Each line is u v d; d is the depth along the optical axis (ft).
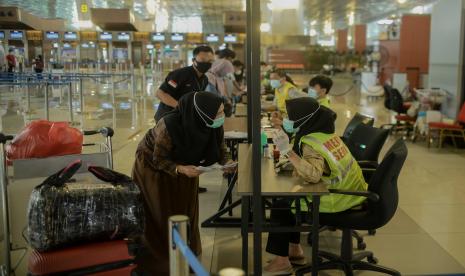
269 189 9.70
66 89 49.90
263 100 29.55
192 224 11.48
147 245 10.89
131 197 9.24
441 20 30.99
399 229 15.21
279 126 17.66
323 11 116.37
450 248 13.71
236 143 17.16
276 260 11.84
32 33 60.80
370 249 13.65
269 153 13.03
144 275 10.84
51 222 8.59
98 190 9.03
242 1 96.68
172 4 101.19
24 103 45.34
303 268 11.70
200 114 10.32
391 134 33.04
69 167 9.14
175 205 10.97
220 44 60.90
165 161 10.52
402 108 32.76
